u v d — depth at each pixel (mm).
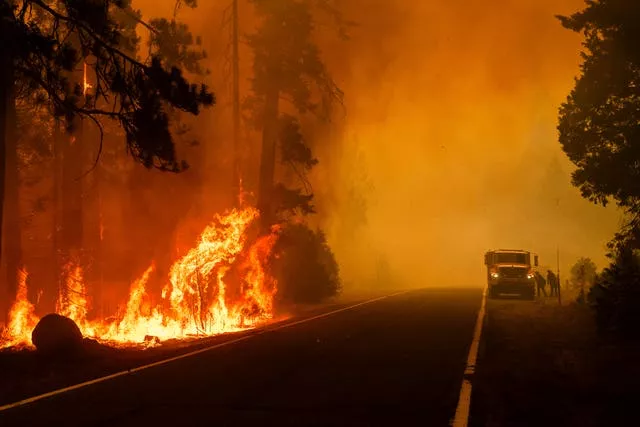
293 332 21266
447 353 15961
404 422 8820
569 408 9867
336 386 11516
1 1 14852
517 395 10812
